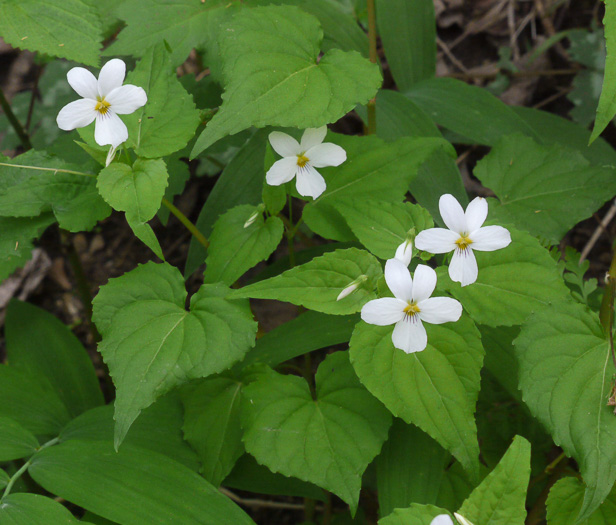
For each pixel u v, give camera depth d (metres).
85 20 0.32
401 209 0.30
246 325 0.29
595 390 0.27
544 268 0.29
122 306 0.30
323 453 0.29
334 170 0.33
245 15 0.31
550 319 0.27
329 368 0.31
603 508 0.29
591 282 0.32
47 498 0.28
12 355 0.39
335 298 0.28
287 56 0.30
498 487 0.26
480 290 0.29
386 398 0.28
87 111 0.29
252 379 0.31
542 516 0.32
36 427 0.34
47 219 0.33
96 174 0.32
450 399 0.28
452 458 0.33
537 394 0.27
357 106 0.38
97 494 0.29
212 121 0.29
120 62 0.28
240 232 0.32
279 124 0.29
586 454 0.26
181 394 0.33
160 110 0.31
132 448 0.30
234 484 0.33
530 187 0.35
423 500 0.30
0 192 0.32
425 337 0.27
